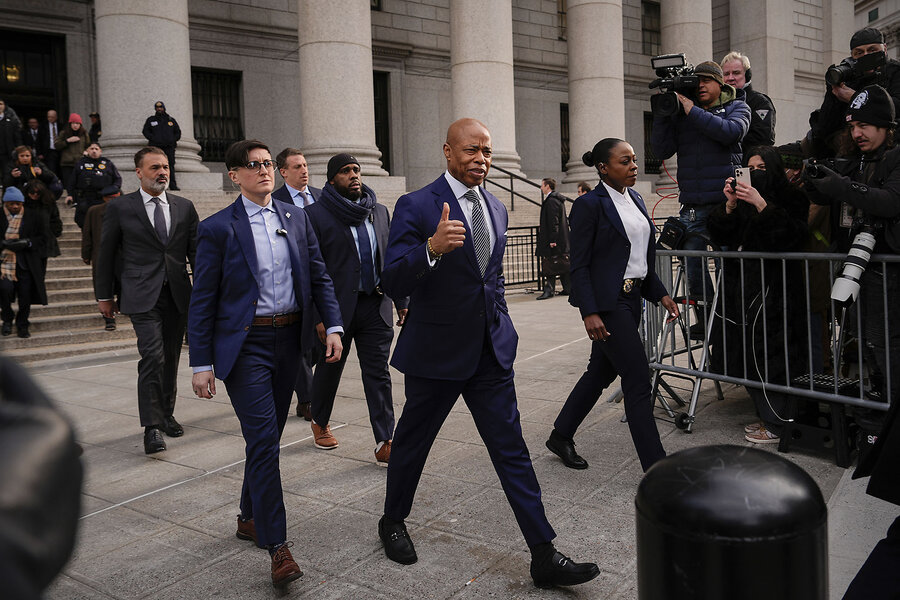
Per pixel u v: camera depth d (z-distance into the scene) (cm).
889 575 201
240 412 310
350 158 437
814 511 118
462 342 294
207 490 404
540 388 606
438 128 2078
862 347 398
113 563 318
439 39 2067
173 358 509
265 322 321
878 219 371
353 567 307
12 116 1160
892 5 3297
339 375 456
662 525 120
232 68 1748
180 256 495
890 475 210
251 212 324
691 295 502
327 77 1323
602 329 369
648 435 362
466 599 278
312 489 398
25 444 52
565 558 278
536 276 1420
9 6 1488
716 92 511
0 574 45
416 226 299
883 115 366
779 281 436
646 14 2480
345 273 426
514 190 1598
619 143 377
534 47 2241
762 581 115
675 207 1934
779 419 431
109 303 495
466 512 357
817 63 2512
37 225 834
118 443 496
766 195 446
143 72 1207
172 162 1200
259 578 302
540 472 408
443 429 497
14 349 812
